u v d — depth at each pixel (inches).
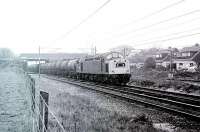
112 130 356.8
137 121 418.3
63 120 415.8
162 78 1435.8
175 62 2647.6
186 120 419.5
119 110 509.0
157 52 3176.7
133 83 1270.9
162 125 396.2
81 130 359.6
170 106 550.3
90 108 528.1
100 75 1277.1
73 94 793.6
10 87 903.1
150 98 659.4
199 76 1430.9
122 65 1197.1
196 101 589.9
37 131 272.4
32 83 437.7
